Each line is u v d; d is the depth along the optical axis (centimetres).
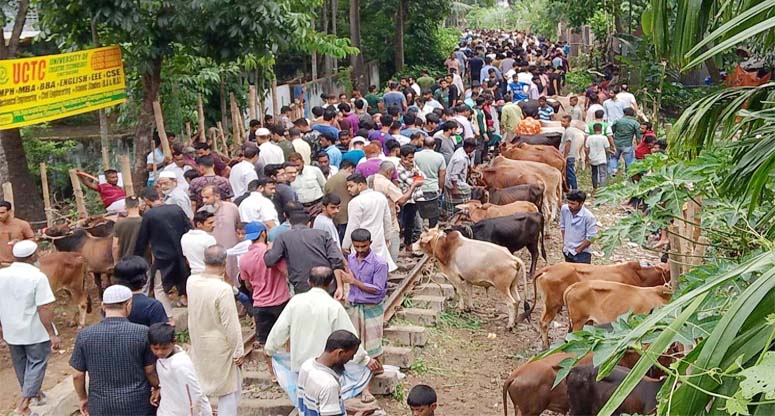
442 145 1445
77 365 641
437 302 1121
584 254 1084
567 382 727
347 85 2678
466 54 3491
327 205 927
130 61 1278
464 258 1095
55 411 827
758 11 360
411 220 1280
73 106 1130
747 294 289
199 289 722
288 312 727
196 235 882
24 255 786
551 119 2141
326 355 634
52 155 1759
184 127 1691
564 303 978
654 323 324
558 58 3094
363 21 3269
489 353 1017
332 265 824
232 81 1836
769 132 429
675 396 296
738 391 264
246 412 838
